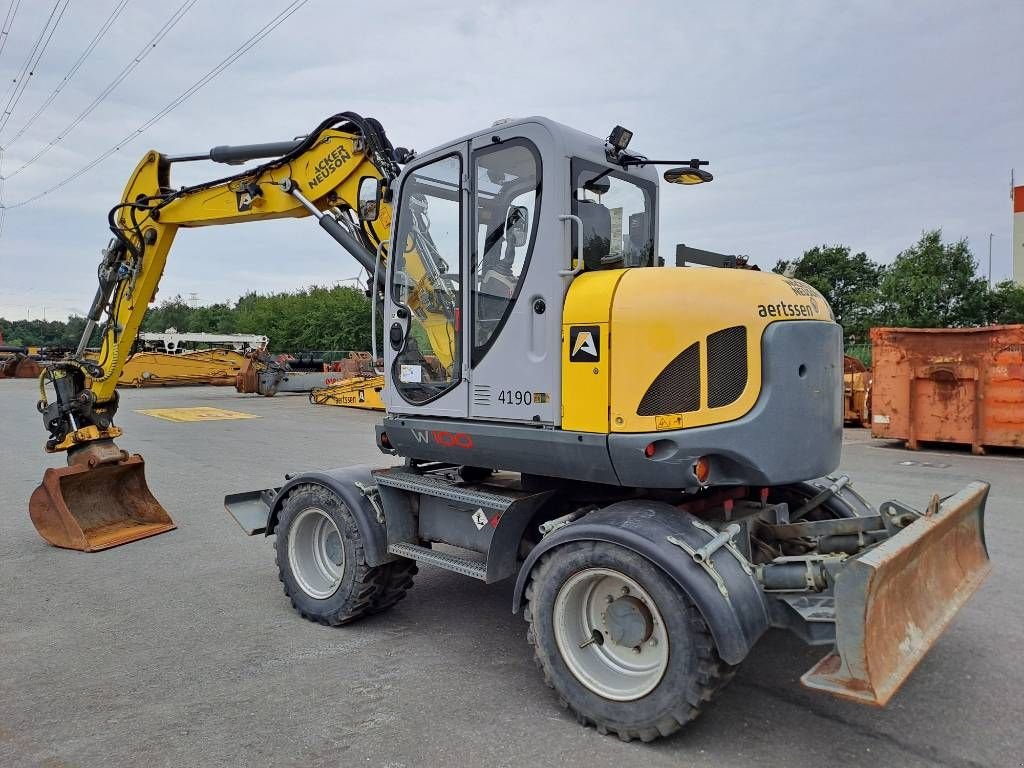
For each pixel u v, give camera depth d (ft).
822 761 10.27
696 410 11.18
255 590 17.98
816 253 127.85
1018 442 35.81
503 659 13.91
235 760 10.34
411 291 14.99
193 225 22.02
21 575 19.10
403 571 15.76
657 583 10.45
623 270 11.87
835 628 9.92
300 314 187.32
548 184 12.22
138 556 20.83
